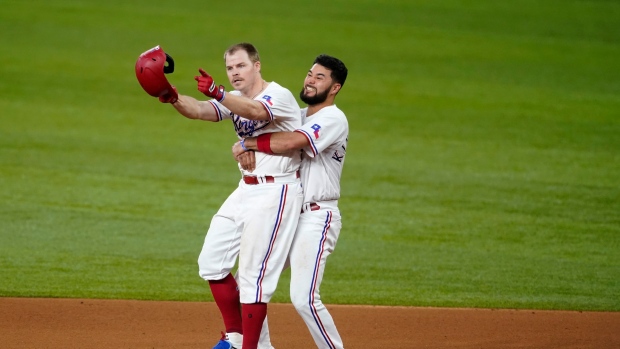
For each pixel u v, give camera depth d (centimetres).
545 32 9162
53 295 2927
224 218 2188
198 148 5462
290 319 2752
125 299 2914
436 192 4675
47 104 6309
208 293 3047
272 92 2078
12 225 3869
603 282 3325
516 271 3459
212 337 2494
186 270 3353
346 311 2862
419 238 3916
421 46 8419
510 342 2514
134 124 5956
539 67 7925
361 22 9175
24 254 3466
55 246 3600
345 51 8100
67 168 4900
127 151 5316
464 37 8819
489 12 9838
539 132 6053
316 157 2144
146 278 3216
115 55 7638
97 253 3531
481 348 2444
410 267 3494
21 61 7325
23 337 2427
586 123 6303
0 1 9081
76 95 6569
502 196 4631
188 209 4256
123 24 8562
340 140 2139
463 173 5072
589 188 4812
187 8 9319
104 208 4212
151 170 4941
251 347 2117
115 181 4694
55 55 7544
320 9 9600
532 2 10325
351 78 7331
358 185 4775
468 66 7850
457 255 3672
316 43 8281
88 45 7869
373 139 5784
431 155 5453
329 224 2145
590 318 2819
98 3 9294
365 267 3481
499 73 7681
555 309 2939
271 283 2106
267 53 7850
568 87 7325
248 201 2119
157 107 6412
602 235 4006
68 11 8912
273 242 2091
